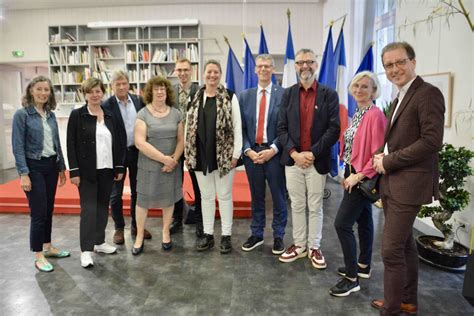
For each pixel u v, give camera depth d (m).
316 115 2.54
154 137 2.83
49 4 7.12
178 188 3.00
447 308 2.15
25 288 2.38
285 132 2.66
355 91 2.19
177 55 7.04
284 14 7.16
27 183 2.50
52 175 2.69
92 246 2.72
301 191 2.73
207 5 7.20
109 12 7.31
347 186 2.15
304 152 2.57
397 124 1.78
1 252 2.98
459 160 2.60
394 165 1.73
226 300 2.23
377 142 2.02
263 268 2.68
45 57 7.43
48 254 2.87
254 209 3.03
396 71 1.75
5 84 7.64
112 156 2.81
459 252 2.70
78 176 2.66
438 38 3.29
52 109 2.68
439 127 1.63
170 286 2.40
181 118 3.00
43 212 2.63
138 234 2.96
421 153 1.64
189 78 3.24
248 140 2.92
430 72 3.41
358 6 5.20
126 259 2.84
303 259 2.83
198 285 2.42
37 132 2.52
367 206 2.43
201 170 2.88
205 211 3.00
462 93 3.02
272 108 2.83
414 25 3.62
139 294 2.30
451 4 2.94
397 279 1.79
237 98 2.95
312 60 2.53
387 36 4.74
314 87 2.59
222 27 7.21
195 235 3.39
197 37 7.14
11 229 3.54
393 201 1.79
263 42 5.11
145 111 2.86
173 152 2.92
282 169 2.86
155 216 3.91
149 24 6.90
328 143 2.51
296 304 2.18
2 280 2.49
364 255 2.49
